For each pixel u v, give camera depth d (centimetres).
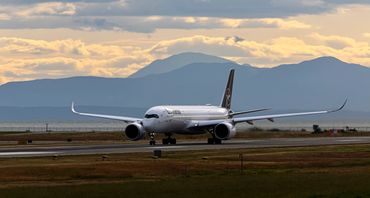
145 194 11456
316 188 11988
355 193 11406
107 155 18675
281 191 11688
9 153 19600
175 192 11644
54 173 14388
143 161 16800
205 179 13500
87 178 13925
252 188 12050
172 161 16900
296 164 16725
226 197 11119
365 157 18662
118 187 12312
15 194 11500
